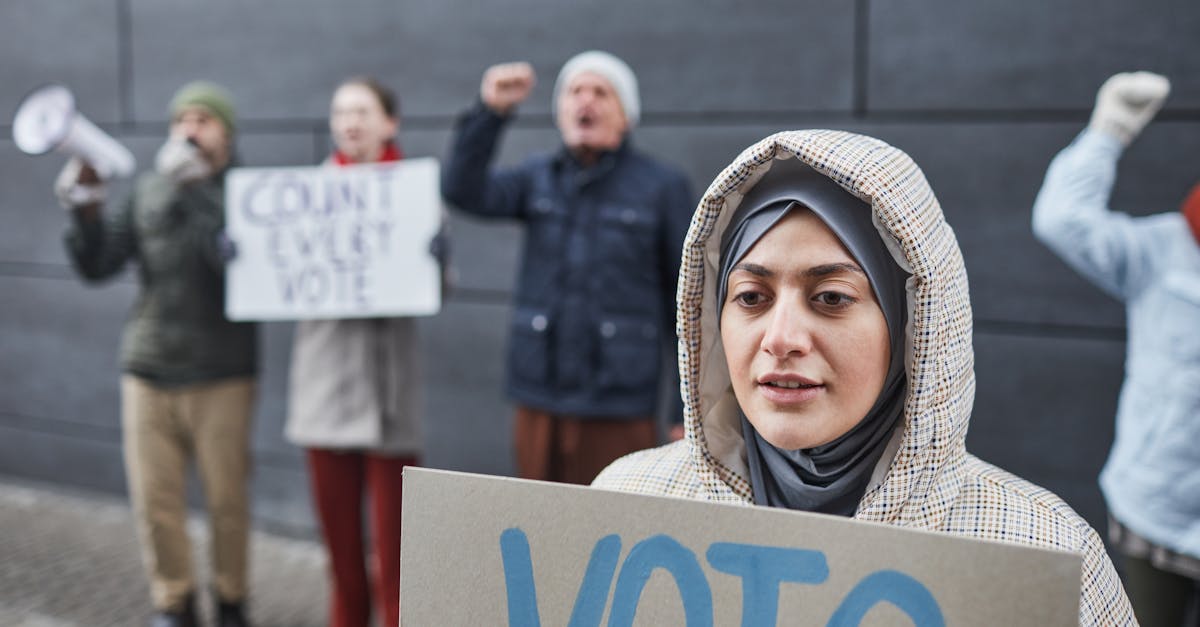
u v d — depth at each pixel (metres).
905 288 1.07
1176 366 2.32
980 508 1.09
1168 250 2.40
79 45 5.05
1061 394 3.45
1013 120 3.43
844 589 0.93
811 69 3.69
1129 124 2.56
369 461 3.39
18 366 5.42
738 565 0.97
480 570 1.07
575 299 3.16
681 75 3.90
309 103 4.58
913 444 1.05
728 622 0.97
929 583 0.90
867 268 1.02
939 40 3.50
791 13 3.71
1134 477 2.40
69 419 5.32
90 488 5.31
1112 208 3.33
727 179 1.09
